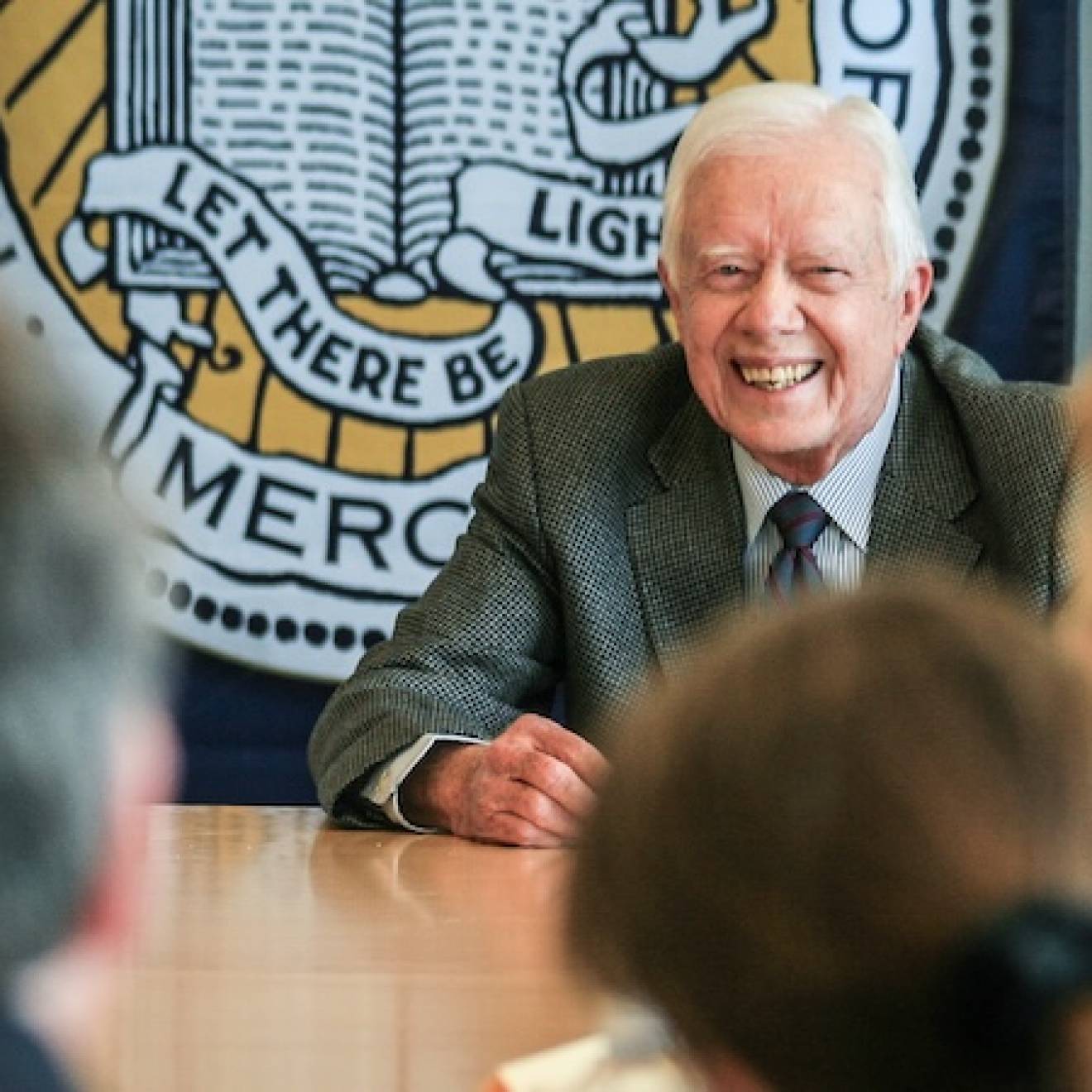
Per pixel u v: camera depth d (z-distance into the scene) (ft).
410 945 8.30
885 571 2.93
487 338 18.22
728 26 18.13
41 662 2.63
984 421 13.47
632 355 14.87
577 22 18.12
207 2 18.13
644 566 13.75
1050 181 17.97
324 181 18.20
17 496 2.61
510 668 13.62
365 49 18.15
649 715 2.68
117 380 18.16
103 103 18.15
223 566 18.16
